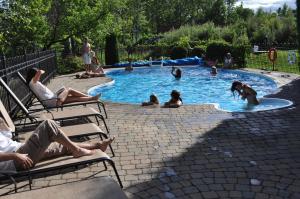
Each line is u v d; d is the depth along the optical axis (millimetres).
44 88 8461
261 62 22141
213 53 22969
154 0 75438
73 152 4402
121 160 5672
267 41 37062
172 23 78875
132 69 22141
